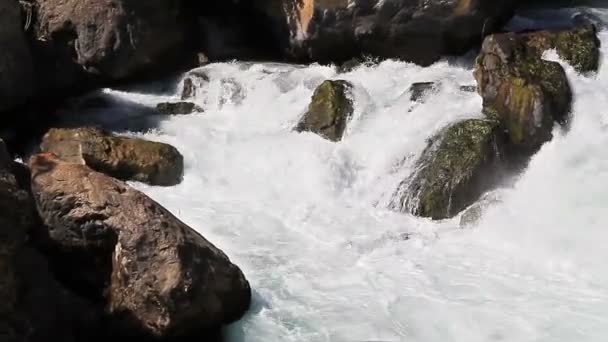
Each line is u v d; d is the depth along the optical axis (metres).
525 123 12.08
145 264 8.38
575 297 9.20
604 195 11.00
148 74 15.80
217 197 11.89
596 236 10.34
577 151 11.77
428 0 14.33
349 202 11.90
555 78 12.59
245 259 10.06
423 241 10.66
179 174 12.31
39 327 7.86
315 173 12.20
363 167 12.36
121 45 15.33
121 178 12.05
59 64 15.34
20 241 7.89
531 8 16.83
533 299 9.17
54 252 8.87
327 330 8.67
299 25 15.45
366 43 15.12
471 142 11.76
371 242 10.61
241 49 16.61
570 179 11.43
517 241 10.48
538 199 11.24
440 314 8.91
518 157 12.04
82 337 8.37
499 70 12.79
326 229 11.02
